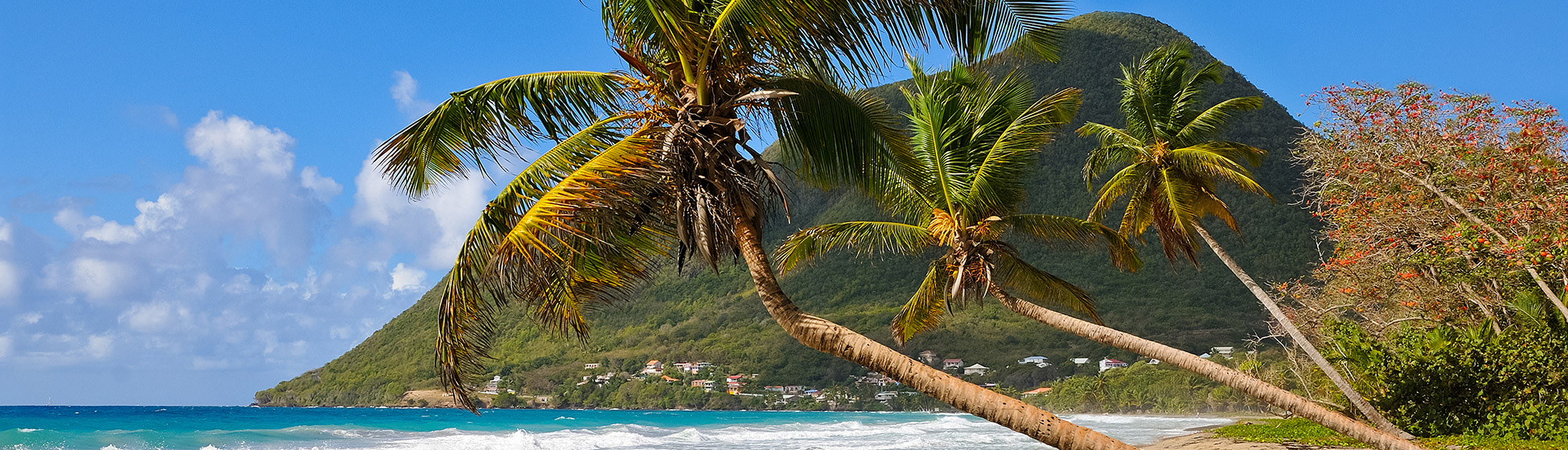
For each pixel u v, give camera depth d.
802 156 6.45
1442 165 13.22
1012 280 15.23
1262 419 25.41
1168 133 15.61
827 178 6.45
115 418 52.22
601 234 5.31
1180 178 15.21
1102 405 81.44
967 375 105.50
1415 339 14.93
